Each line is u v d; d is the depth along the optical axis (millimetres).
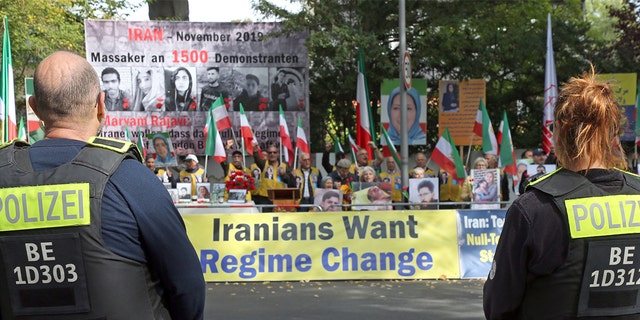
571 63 17922
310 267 9695
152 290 2256
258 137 17188
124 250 2182
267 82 17188
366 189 11039
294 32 16984
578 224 2461
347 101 18812
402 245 9750
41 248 2172
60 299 2174
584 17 20391
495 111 19125
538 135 18672
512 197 13086
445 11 17016
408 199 11906
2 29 16562
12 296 2201
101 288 2152
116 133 16969
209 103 17141
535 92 18859
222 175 17094
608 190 2525
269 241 9727
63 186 2199
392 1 16625
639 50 17922
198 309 2365
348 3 16656
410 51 17391
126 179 2230
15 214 2193
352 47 15922
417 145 18406
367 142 15039
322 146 19172
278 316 7305
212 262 9664
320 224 9773
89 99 2355
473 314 7355
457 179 12562
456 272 9742
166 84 17047
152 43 16953
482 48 17031
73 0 19125
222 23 17062
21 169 2256
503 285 2531
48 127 2361
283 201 11812
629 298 2510
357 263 9695
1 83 11930
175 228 2260
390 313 7402
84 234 2162
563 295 2479
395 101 16875
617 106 2615
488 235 9836
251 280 9633
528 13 17922
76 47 18438
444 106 17203
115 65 16891
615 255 2475
